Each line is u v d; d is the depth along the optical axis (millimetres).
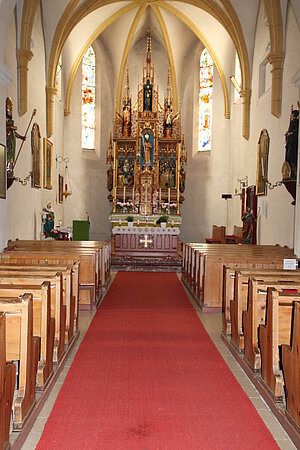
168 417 3631
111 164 17469
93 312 7430
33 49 12422
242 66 14516
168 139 17141
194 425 3506
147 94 16922
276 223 11320
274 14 11023
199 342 5816
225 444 3230
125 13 17234
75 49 16844
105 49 18828
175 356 5219
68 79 17172
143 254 14055
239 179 15977
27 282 4461
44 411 3705
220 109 18250
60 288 4633
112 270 12328
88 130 18656
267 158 12250
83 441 3236
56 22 13594
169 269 12367
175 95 19266
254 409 3814
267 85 13047
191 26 17156
